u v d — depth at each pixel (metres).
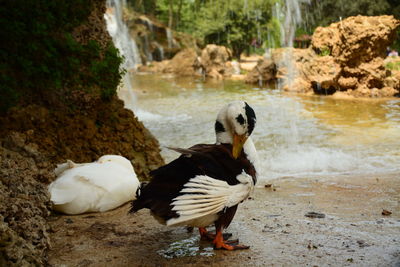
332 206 5.55
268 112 13.07
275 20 29.53
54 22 7.64
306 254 4.17
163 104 14.70
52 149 6.94
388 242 4.38
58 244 4.58
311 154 8.65
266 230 4.79
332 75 16.14
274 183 6.84
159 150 8.08
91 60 8.07
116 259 4.23
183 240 4.63
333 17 28.02
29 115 7.20
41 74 7.47
